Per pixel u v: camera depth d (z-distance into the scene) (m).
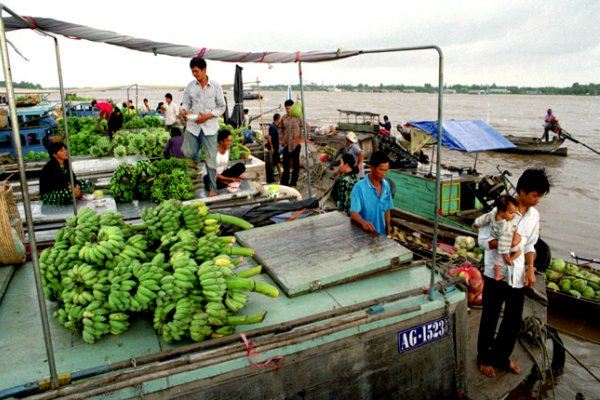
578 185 18.05
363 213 4.86
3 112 12.27
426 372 3.69
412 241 9.00
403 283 3.79
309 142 19.97
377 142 18.77
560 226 12.90
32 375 2.59
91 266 3.05
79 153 10.92
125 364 2.56
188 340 2.97
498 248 3.96
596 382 5.77
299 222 4.79
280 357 2.95
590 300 7.09
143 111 23.30
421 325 3.56
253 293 3.56
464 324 3.82
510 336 4.28
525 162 23.41
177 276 2.97
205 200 6.39
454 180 10.96
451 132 11.27
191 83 6.34
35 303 3.39
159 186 6.38
